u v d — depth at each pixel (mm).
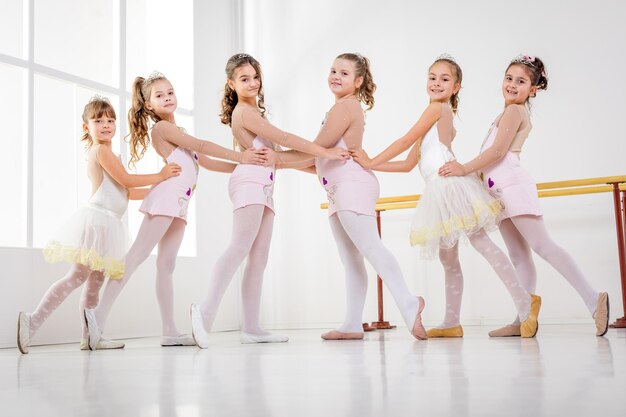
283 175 4867
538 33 4238
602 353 1682
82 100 5520
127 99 3973
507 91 2916
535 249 2732
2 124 5266
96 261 2713
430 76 2920
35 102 5355
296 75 4918
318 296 4711
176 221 2920
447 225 2635
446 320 2814
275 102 4949
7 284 3080
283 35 4969
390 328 4129
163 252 2908
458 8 4480
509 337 2625
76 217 2811
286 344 2568
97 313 2670
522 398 927
